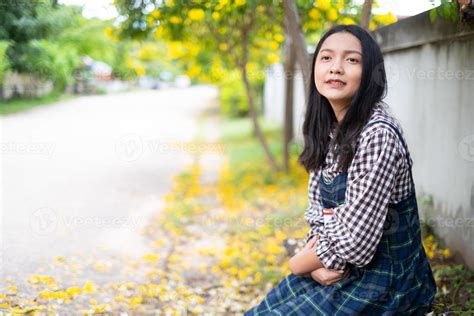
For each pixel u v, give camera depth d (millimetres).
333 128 2066
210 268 4172
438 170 3674
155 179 7699
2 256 3803
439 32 3316
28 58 4848
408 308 1879
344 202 1864
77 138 10344
